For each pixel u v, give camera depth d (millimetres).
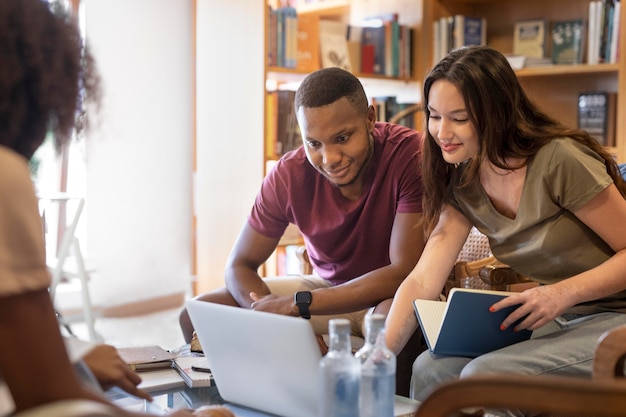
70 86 1151
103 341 3881
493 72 1910
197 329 1735
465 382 1121
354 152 2225
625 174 2229
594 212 1911
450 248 2111
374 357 1415
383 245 2424
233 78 4152
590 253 1966
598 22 4070
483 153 1931
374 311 2207
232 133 4180
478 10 4703
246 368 1668
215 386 1819
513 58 4328
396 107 4445
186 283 4520
